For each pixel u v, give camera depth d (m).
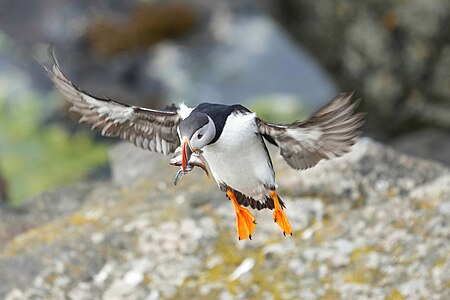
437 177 11.44
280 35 30.78
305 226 10.62
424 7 16.73
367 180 11.23
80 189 13.34
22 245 11.20
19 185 23.16
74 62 30.52
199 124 5.95
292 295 9.64
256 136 6.27
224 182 6.73
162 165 13.16
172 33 31.52
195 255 10.48
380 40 17.55
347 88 19.16
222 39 31.14
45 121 26.20
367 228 10.40
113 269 10.48
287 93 28.83
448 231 10.09
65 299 10.14
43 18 32.84
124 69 30.05
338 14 17.91
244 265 10.18
